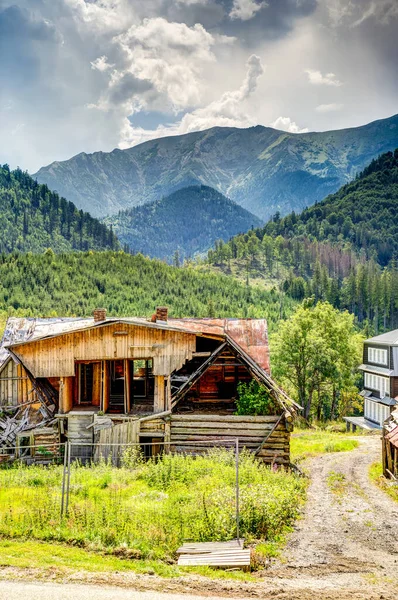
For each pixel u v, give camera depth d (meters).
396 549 16.22
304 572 13.85
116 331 30.78
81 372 33.88
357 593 12.23
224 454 26.52
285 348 64.81
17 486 22.67
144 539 15.20
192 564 13.62
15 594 11.05
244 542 15.80
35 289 191.38
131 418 30.45
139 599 11.04
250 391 30.61
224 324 34.84
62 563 13.31
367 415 61.81
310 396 66.31
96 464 29.70
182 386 30.67
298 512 20.56
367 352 62.97
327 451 40.88
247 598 11.66
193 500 18.50
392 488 25.62
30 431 31.25
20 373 32.66
